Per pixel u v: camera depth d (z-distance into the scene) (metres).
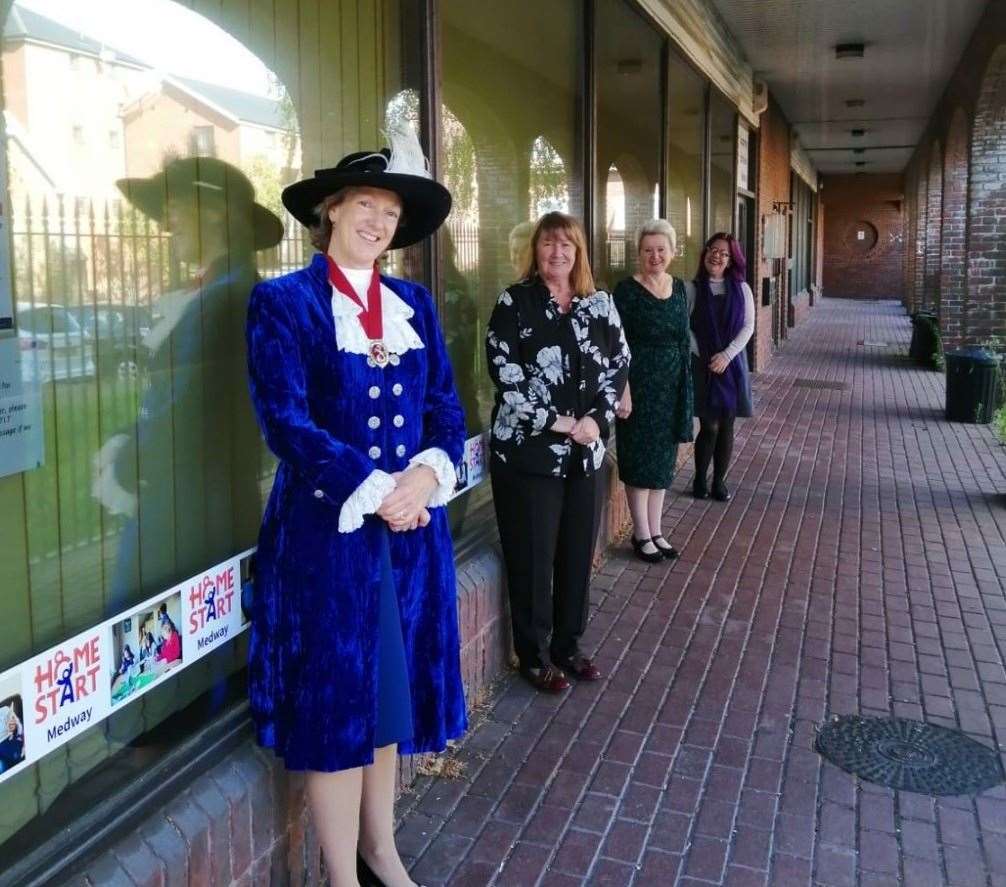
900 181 33.69
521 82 4.66
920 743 3.76
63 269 2.04
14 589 1.95
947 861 3.05
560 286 3.87
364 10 3.22
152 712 2.33
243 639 2.66
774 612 5.07
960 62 12.01
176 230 2.37
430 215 2.52
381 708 2.39
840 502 7.29
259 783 2.48
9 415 1.91
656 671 4.34
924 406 11.70
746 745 3.72
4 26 1.88
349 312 2.34
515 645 4.12
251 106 2.64
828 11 9.55
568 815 3.24
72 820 2.08
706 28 8.82
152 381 2.31
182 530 2.43
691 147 8.58
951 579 5.63
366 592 2.31
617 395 3.96
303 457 2.18
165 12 2.30
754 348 14.22
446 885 2.88
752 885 2.91
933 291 19.17
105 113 2.13
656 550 5.80
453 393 2.63
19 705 1.90
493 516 4.44
